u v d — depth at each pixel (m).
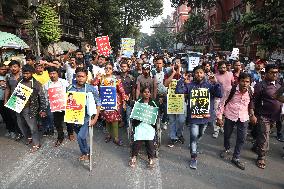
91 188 4.98
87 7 27.33
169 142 7.30
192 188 5.04
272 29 13.14
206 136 7.79
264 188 5.11
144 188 5.02
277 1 13.19
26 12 17.92
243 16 14.63
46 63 7.89
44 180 5.25
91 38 31.69
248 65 12.70
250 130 8.20
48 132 7.65
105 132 7.84
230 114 5.96
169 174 5.55
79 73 5.41
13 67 6.64
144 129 5.76
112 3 31.44
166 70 7.96
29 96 6.34
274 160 6.34
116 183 5.17
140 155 6.44
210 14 45.59
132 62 11.72
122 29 40.44
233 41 27.22
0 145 6.93
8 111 7.14
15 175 5.43
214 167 5.91
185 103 6.78
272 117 5.79
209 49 43.22
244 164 6.07
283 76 9.39
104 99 6.81
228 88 7.37
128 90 8.06
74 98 5.37
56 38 15.87
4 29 17.11
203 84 5.77
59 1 19.67
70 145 6.95
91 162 5.63
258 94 5.83
